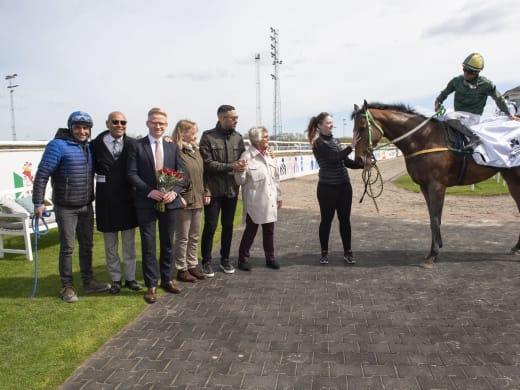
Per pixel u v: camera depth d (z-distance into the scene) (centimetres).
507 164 445
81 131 364
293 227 720
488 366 252
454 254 505
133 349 282
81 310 351
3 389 234
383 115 461
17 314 342
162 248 392
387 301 362
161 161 377
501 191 1100
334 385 234
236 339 294
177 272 447
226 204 445
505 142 446
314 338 294
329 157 443
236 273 455
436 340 287
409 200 1047
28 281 431
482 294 372
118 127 369
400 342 285
